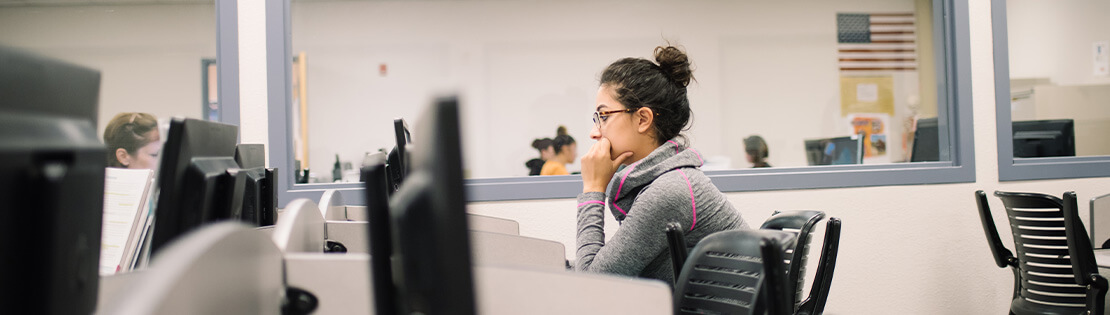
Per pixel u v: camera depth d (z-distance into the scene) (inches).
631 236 47.9
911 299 106.4
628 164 55.5
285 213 29.4
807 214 52.2
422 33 254.4
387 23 253.1
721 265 33.9
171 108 244.4
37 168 18.2
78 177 19.6
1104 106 160.4
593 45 258.4
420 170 16.1
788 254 49.7
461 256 14.8
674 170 50.4
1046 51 194.4
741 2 261.3
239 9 94.0
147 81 243.3
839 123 262.7
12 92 18.2
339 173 194.4
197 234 17.7
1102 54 182.9
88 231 20.2
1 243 16.7
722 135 261.0
